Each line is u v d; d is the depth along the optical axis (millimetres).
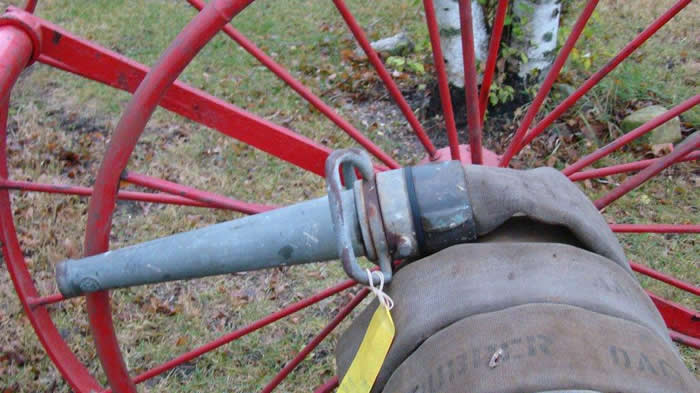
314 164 2055
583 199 1479
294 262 1354
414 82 5055
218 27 1268
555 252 1242
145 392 3068
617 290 1201
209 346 2266
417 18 5922
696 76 4898
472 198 1298
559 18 4605
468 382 1039
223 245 1345
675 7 2072
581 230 1328
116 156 1325
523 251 1246
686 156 2189
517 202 1310
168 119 4840
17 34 1632
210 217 4062
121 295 3553
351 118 4797
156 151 4539
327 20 6066
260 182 4270
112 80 1895
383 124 4750
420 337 1177
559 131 4434
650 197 4047
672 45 5293
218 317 3455
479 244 1279
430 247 1304
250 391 3094
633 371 1024
